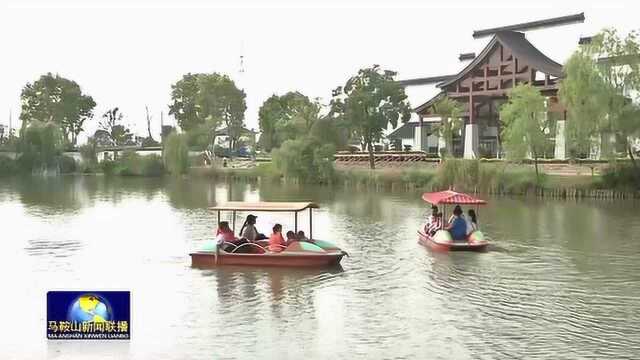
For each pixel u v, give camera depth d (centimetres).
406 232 3409
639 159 5444
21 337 1617
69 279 2245
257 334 1631
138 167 10019
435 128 7894
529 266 2447
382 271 2348
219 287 2100
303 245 2398
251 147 12888
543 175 5641
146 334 1631
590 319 1759
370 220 3953
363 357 1475
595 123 5266
